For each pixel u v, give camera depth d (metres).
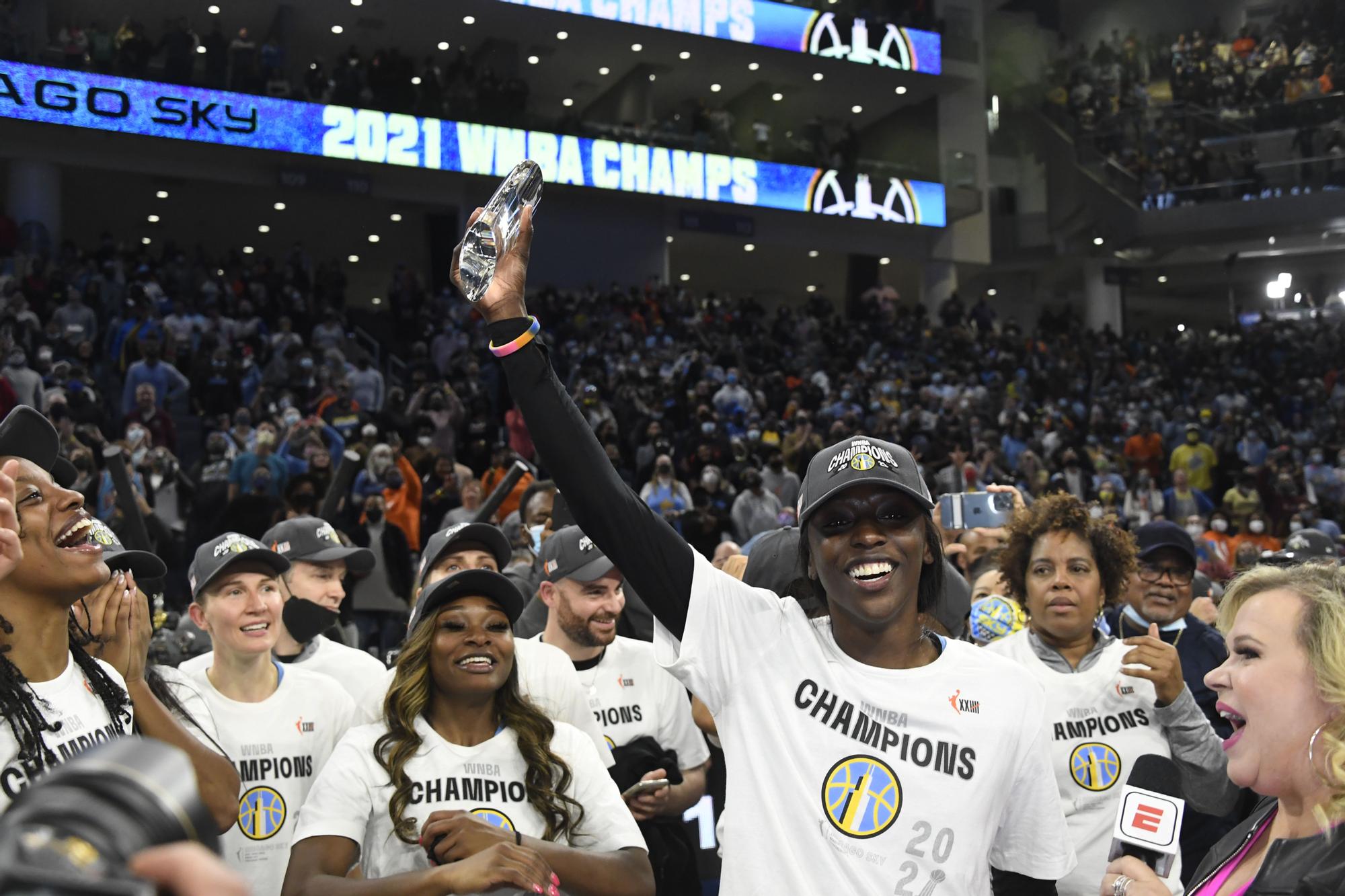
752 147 21.92
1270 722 1.75
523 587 4.90
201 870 0.51
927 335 21.80
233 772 2.46
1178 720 3.03
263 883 3.23
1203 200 23.06
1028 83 25.77
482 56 21.69
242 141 17.28
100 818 0.52
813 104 25.00
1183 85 25.03
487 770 2.77
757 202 21.59
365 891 2.40
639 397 15.41
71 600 2.11
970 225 25.08
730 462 13.68
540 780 2.76
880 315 22.88
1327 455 17.56
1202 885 1.88
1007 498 4.25
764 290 28.11
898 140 25.25
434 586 2.80
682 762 3.89
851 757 2.01
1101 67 26.02
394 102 18.42
